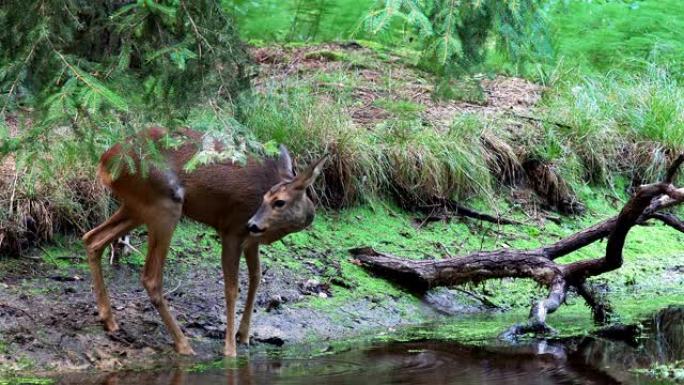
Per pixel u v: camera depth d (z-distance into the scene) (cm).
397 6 942
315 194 1484
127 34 909
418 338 1177
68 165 1280
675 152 1770
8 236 1208
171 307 1168
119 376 988
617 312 1318
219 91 937
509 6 1034
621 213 1200
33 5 879
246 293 1241
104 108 873
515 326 1186
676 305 1359
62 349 1041
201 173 1068
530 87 1930
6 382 957
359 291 1304
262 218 1054
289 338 1166
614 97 1891
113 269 1225
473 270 1302
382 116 1686
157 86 922
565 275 1262
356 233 1462
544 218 1628
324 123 1544
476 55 1087
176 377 981
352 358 1069
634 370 1021
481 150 1634
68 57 866
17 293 1125
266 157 1094
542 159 1688
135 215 1073
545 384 964
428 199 1570
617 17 2147
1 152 893
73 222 1266
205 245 1328
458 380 974
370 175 1529
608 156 1767
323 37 2094
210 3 944
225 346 1084
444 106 1778
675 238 1655
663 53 2100
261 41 2042
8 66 866
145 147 970
